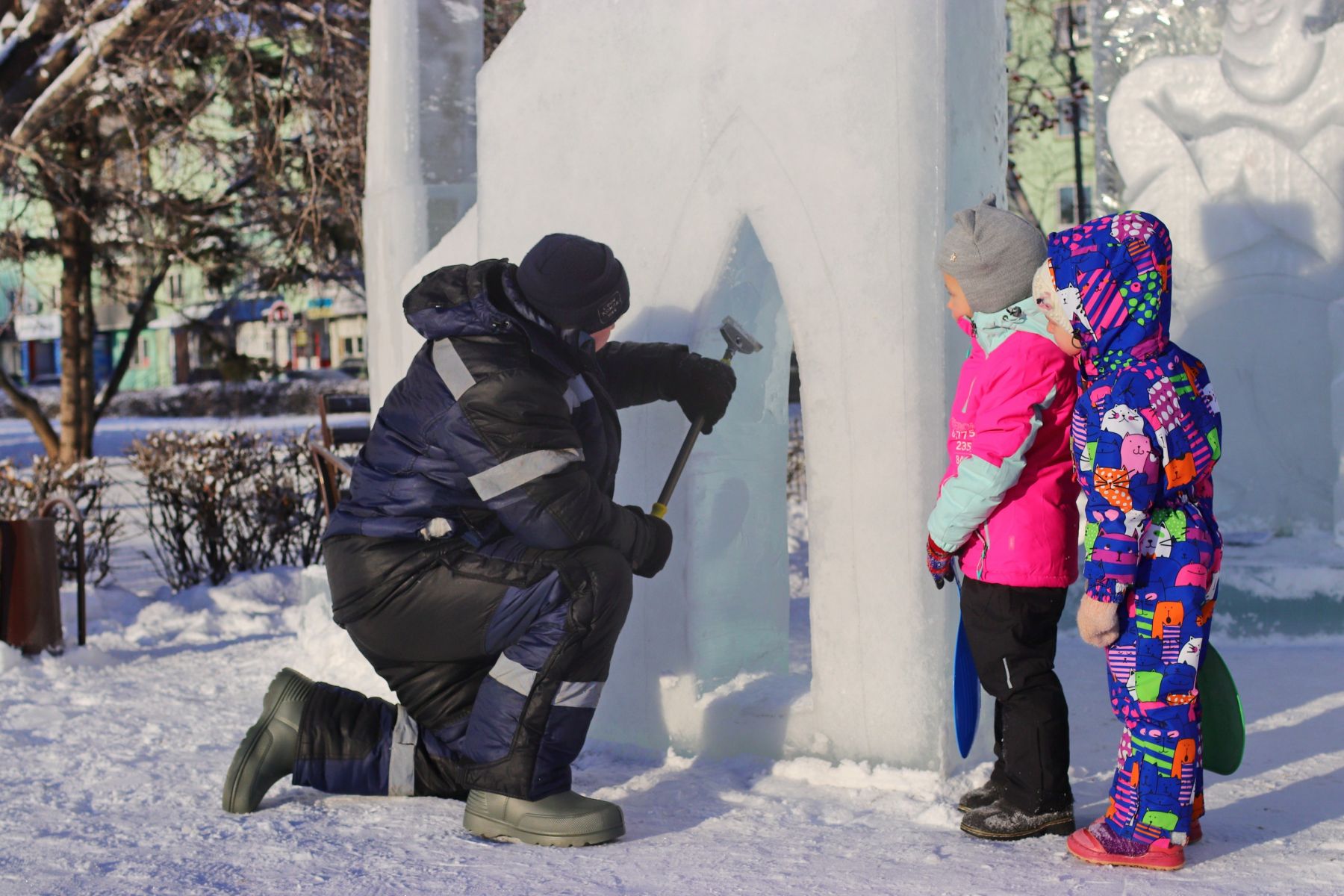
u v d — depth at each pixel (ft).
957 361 9.57
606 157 11.15
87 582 24.39
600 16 11.13
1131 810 7.73
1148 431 7.59
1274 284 17.20
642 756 10.93
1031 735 8.40
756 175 10.20
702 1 10.46
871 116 9.57
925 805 9.12
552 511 8.40
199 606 21.65
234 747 11.56
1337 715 11.55
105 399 51.16
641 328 10.94
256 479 24.93
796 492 32.91
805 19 9.86
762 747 10.39
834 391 9.86
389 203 14.70
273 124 33.88
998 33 10.17
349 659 14.53
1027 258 8.13
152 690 14.30
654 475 10.97
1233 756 8.11
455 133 14.75
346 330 118.93
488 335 8.65
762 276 10.97
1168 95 17.94
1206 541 7.80
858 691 9.89
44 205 49.37
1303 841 8.14
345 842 8.50
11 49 35.53
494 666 8.88
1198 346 17.74
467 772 8.68
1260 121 17.25
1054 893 7.16
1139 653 7.77
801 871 7.72
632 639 11.12
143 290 51.98
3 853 8.36
